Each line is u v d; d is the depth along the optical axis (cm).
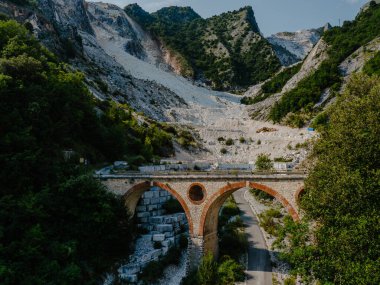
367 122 3036
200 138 11169
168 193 5594
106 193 4194
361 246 2556
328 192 2825
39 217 3600
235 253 4719
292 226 3170
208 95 19075
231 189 4019
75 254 3616
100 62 14688
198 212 4166
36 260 3281
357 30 12962
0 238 3259
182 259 4659
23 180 3797
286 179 3781
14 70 4769
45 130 4600
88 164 5250
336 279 2658
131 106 11706
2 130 4059
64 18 18075
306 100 11038
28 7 10975
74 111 5375
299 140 9206
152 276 4094
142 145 7019
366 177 2847
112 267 3972
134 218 4956
